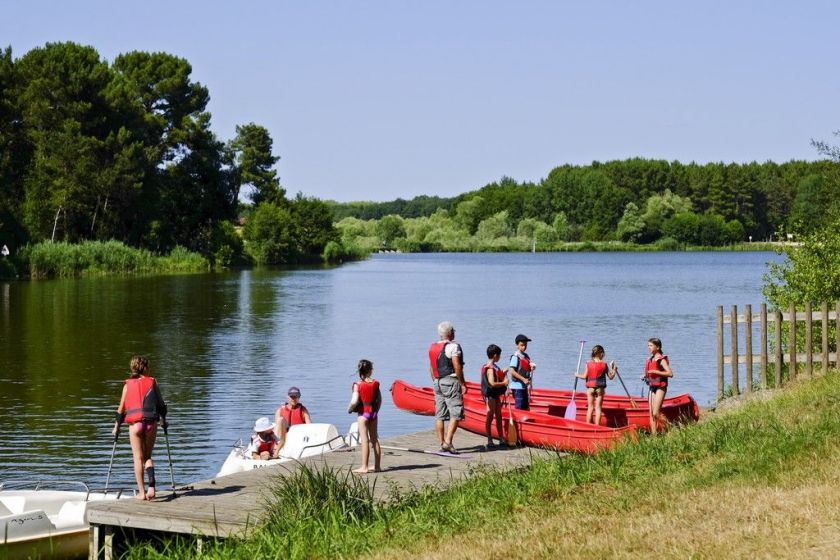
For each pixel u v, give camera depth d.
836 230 23.64
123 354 34.78
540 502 11.23
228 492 13.02
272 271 106.25
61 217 90.94
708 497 10.39
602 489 11.62
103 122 90.81
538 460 14.01
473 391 21.30
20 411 23.86
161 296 63.00
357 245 157.25
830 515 9.20
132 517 11.82
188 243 109.81
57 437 21.05
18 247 83.06
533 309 56.66
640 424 17.91
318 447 17.11
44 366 31.42
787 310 22.89
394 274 102.62
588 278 93.62
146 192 94.31
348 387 28.20
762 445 12.60
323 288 76.38
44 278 81.06
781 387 19.78
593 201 193.75
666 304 60.06
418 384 29.39
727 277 94.56
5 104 87.56
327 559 9.98
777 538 8.66
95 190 88.19
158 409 12.88
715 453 12.84
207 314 51.12
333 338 40.97
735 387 19.92
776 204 184.25
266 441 17.70
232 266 117.06
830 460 11.41
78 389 27.03
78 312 50.62
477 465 14.40
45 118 87.94
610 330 43.97
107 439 20.88
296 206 141.88
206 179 108.81
